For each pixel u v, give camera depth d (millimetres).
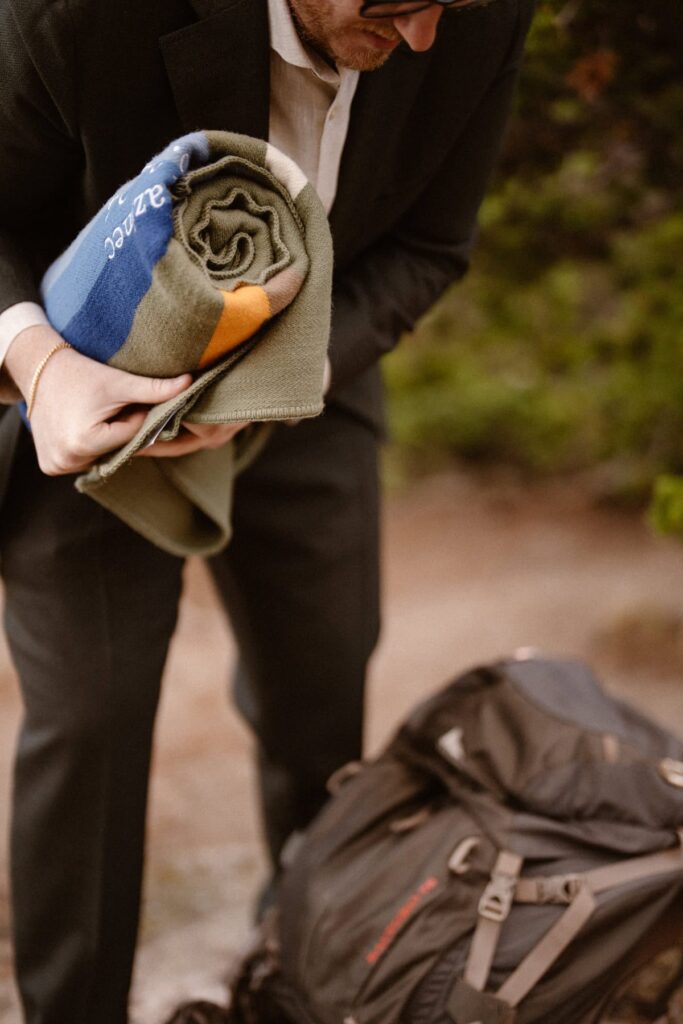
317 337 909
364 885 1253
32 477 1128
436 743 1352
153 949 1686
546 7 1479
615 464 4547
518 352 4613
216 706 2795
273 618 1450
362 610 1480
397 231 1268
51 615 1146
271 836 1624
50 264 1113
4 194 1033
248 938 1630
